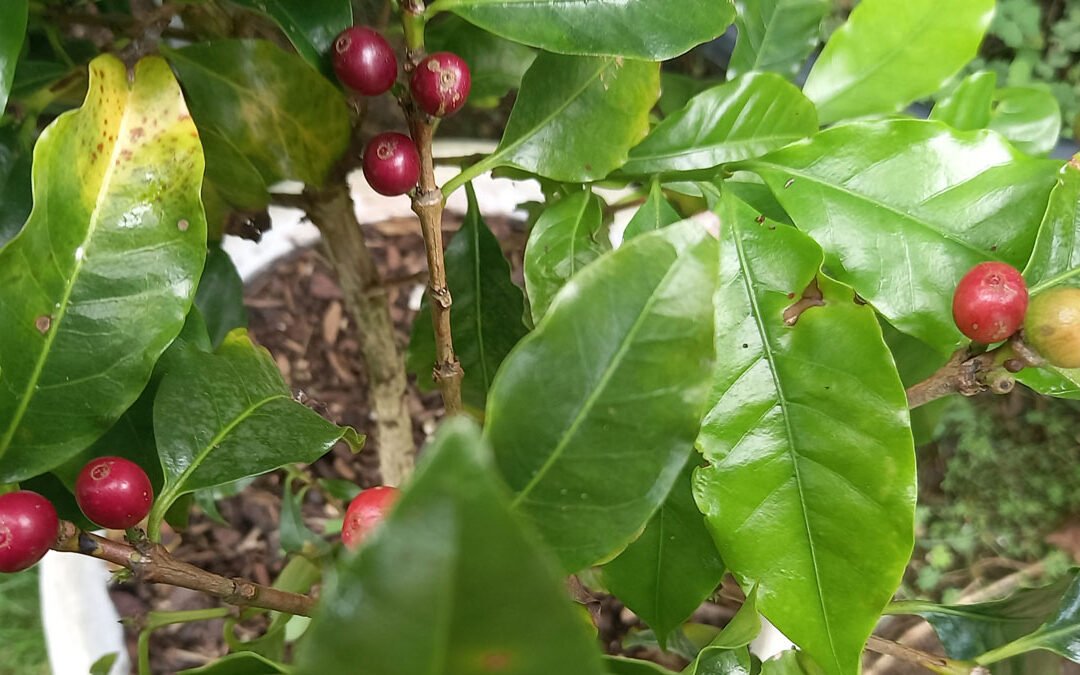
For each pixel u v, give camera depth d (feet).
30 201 0.67
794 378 0.59
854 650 0.57
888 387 0.57
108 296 0.54
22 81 0.71
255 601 0.54
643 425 0.42
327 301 1.56
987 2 0.74
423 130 0.57
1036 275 0.58
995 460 1.63
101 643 1.16
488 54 0.86
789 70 0.88
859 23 0.77
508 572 0.22
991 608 0.76
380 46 0.56
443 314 0.63
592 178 0.66
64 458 0.55
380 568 0.22
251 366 0.62
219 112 0.70
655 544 0.68
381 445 1.23
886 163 0.63
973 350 0.55
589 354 0.41
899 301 0.61
